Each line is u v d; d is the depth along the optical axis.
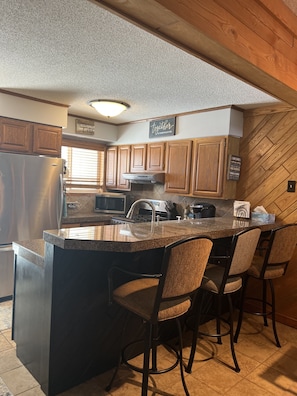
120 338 2.12
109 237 1.69
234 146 3.42
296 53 1.93
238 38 1.46
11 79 2.73
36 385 1.90
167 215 4.18
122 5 1.13
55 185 3.43
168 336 2.51
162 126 4.04
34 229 3.30
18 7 1.57
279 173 3.16
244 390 1.97
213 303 2.99
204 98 3.09
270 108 3.21
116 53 2.10
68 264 1.79
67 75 2.59
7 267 3.17
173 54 2.06
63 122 3.64
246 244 2.08
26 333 2.05
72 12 1.60
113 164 4.90
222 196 3.38
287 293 3.02
